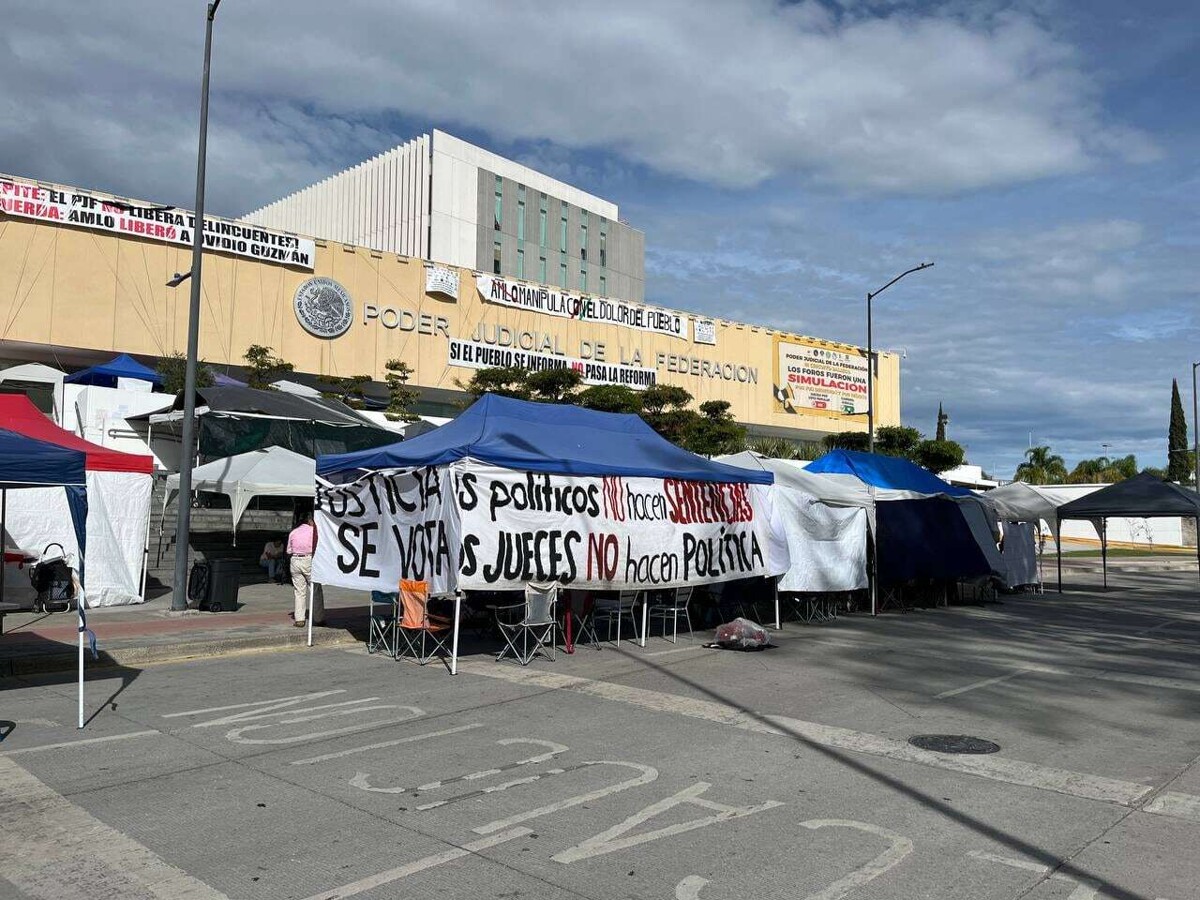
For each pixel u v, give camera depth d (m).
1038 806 6.03
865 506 17.80
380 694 9.44
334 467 12.61
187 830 5.39
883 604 19.42
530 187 69.00
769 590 16.56
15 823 5.50
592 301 56.62
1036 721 8.56
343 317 45.22
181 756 7.02
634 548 12.71
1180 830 5.59
